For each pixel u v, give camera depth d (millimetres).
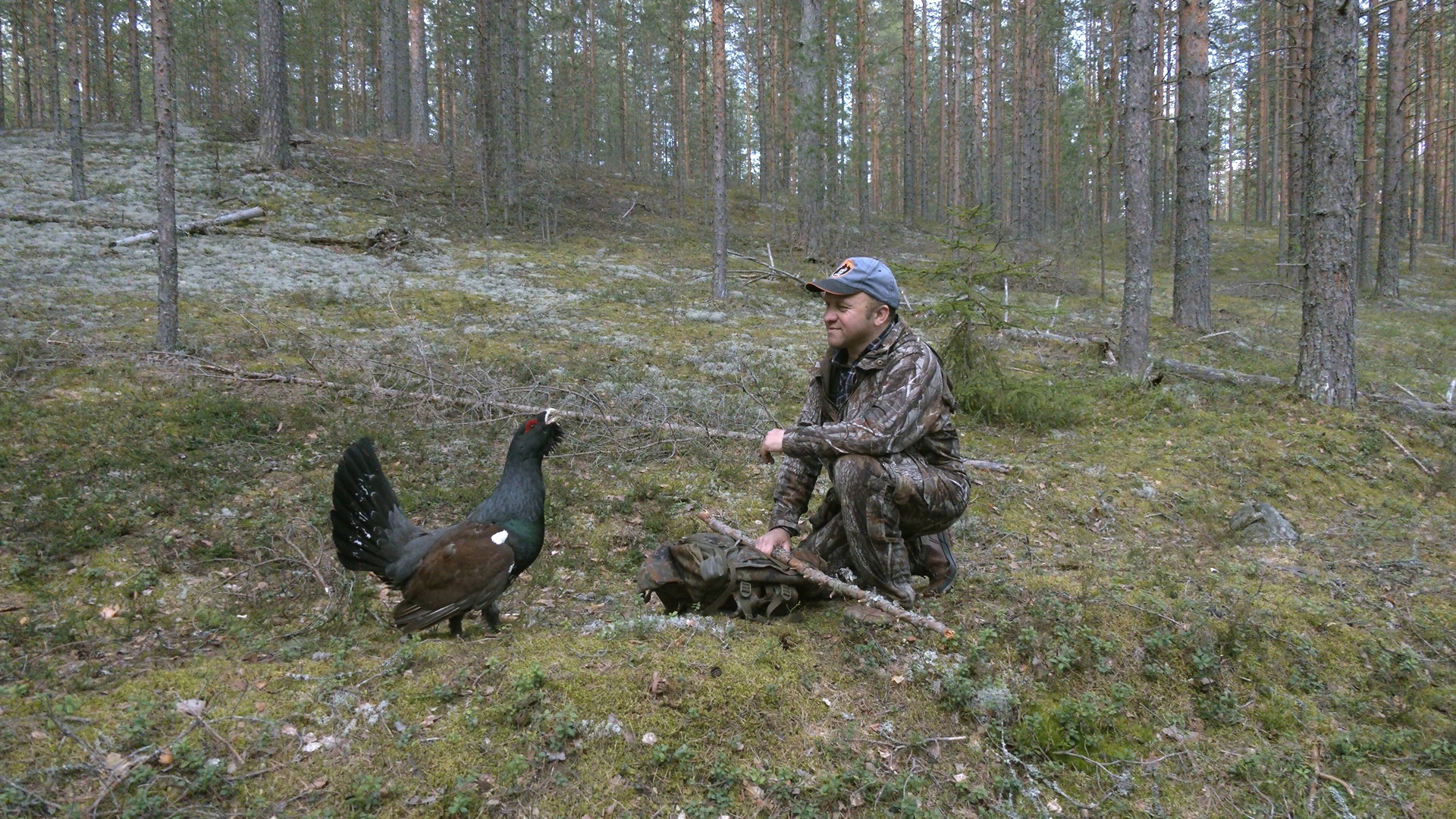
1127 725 3227
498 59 27344
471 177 26922
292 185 22094
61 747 2596
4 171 20312
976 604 3934
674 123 30516
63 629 3773
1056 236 27922
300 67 32719
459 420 7637
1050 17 24000
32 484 5422
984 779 2895
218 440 6594
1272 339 14625
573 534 5512
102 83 35781
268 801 2455
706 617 3723
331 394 8055
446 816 2461
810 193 21781
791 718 2977
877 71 34938
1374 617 4332
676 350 11422
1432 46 25281
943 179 38031
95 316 10367
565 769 2656
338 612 4004
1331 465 7383
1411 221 29188
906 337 3477
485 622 3941
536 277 16922
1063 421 8703
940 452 3650
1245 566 5023
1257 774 3041
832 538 3838
